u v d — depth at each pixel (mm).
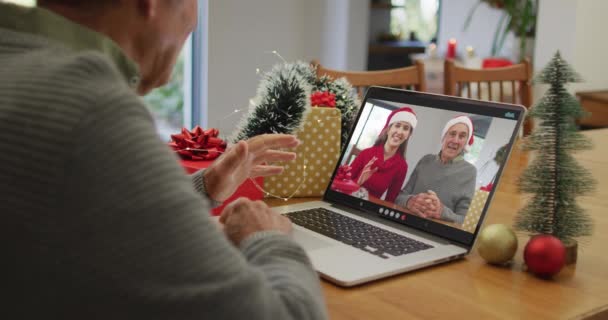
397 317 903
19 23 652
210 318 556
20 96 577
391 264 1059
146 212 546
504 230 1091
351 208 1364
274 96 1435
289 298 646
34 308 564
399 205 1284
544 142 1126
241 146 1136
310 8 4484
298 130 1462
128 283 544
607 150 2170
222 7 4062
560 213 1121
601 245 1227
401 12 4773
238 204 833
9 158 557
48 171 544
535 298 978
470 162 1225
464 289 1004
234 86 4219
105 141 549
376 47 4688
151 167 558
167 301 545
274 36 4348
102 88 572
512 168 1839
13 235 552
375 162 1369
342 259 1071
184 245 554
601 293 1005
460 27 4715
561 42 4059
